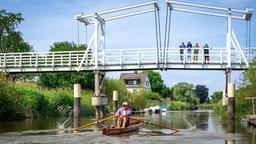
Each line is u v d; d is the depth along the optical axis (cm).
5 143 2014
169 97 13188
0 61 4594
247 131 2666
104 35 4256
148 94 9062
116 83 6291
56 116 4453
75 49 6444
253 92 3681
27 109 3950
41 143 2016
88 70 4184
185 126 3197
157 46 3928
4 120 3584
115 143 2028
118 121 2570
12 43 7381
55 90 5147
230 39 3844
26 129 2720
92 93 5644
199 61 3872
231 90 3712
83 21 4191
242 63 3838
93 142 2058
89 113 5066
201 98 17100
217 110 6669
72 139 2167
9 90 3600
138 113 6762
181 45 4131
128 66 4038
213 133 2541
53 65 4316
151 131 2658
